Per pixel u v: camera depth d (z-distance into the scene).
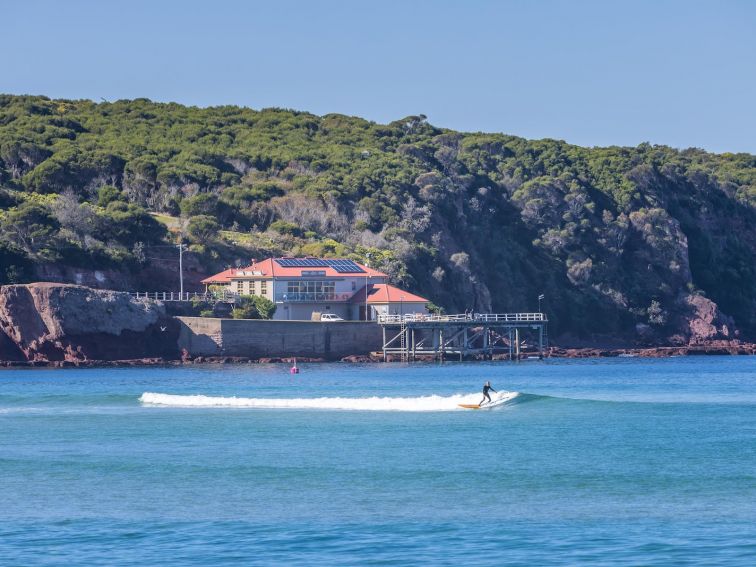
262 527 120.81
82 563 106.88
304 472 152.38
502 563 105.56
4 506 132.62
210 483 145.88
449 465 156.75
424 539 114.94
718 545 110.81
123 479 149.00
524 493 137.88
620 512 126.81
